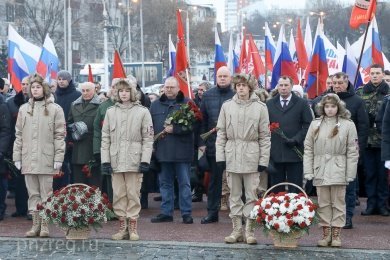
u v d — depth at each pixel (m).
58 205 9.19
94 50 73.88
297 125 9.96
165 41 67.94
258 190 10.62
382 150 9.93
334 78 10.60
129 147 9.45
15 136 10.22
